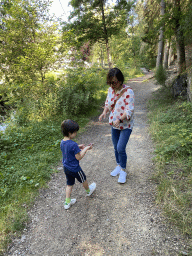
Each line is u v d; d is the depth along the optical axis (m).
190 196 2.39
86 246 1.99
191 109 5.04
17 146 4.59
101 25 11.11
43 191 3.04
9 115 6.78
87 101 7.29
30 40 7.04
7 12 6.60
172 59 18.62
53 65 7.29
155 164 3.31
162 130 4.65
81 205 2.63
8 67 7.33
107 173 3.38
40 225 2.35
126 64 25.58
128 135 2.73
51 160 4.00
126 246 1.92
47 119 6.31
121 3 10.70
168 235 1.95
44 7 6.88
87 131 5.94
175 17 6.05
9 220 2.41
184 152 3.34
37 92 7.07
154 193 2.61
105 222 2.27
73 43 7.36
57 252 1.96
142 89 12.29
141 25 17.39
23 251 2.01
